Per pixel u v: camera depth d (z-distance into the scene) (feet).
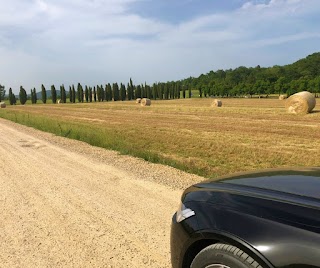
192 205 9.15
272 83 465.06
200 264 8.28
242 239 7.39
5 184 27.68
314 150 48.60
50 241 16.01
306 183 8.76
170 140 61.11
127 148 47.57
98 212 20.03
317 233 6.54
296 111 116.47
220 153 47.01
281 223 7.12
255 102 266.98
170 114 143.74
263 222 7.38
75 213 19.98
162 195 23.32
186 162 38.88
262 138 62.59
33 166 35.24
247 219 7.64
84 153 44.21
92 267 13.34
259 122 95.35
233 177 10.55
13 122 115.96
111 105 265.75
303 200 7.56
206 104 253.85
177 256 9.13
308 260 6.42
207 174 32.17
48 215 19.72
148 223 18.01
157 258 13.97
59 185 26.86
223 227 7.84
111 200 22.39
